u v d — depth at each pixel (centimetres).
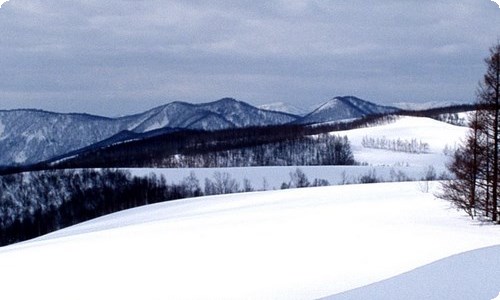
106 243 3114
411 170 16050
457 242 2433
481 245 2341
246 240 2806
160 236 3225
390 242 2488
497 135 3225
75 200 13875
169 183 14562
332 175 15112
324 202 5116
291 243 2627
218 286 1881
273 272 2038
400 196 4972
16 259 2750
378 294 1695
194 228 3544
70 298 1862
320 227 3128
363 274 1934
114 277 2123
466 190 3406
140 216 6328
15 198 13788
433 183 5856
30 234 12625
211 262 2289
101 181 14538
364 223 3203
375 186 6719
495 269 1911
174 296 1794
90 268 2342
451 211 3622
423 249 2291
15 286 2078
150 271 2192
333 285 1819
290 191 7131
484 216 3288
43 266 2469
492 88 3238
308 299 1688
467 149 3388
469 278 1812
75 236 4122
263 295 1745
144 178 14588
